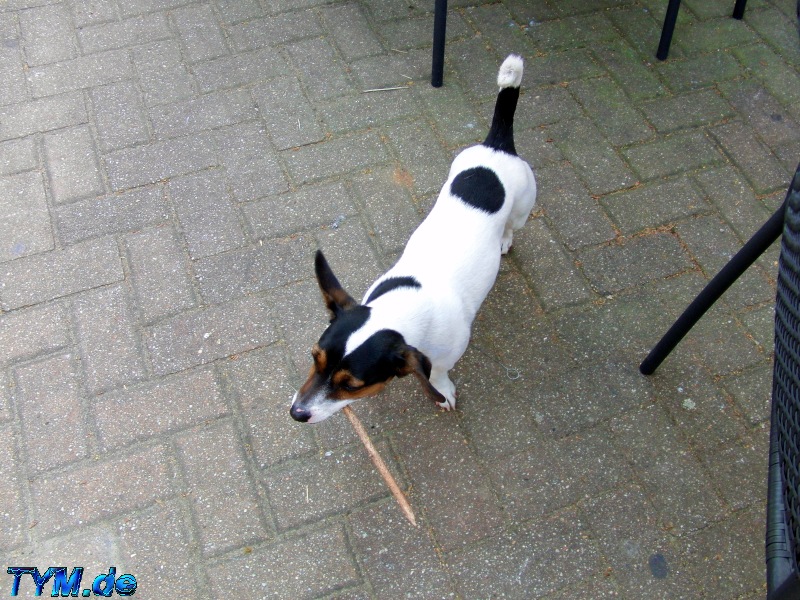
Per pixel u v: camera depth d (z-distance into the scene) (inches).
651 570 97.7
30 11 171.0
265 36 167.3
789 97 157.2
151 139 147.6
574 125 151.6
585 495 104.3
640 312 124.2
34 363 116.6
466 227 103.5
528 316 123.5
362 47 165.6
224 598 95.7
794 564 52.7
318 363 87.9
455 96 156.5
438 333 96.8
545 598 95.7
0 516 101.7
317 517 102.3
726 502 103.3
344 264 129.6
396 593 96.0
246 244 132.0
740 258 90.4
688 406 113.0
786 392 56.5
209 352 118.3
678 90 158.4
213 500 103.7
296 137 148.7
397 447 108.8
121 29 167.8
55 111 151.9
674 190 141.1
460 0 176.1
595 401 113.7
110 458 107.2
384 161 144.9
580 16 173.0
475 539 100.4
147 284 126.3
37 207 136.5
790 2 174.9
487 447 109.0
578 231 134.9
